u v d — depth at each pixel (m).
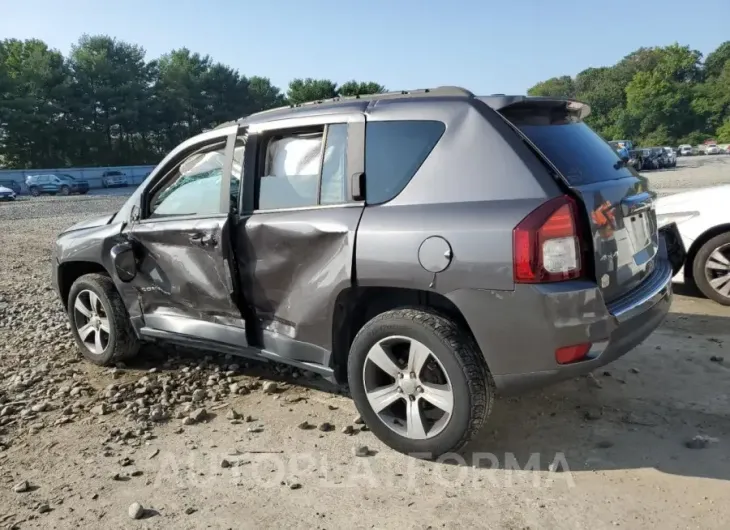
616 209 3.25
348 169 3.51
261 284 3.85
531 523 2.76
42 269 10.61
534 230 2.89
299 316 3.67
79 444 3.71
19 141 69.19
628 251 3.38
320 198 3.64
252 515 2.92
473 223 3.02
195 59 87.62
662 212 6.34
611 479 3.09
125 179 54.91
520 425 3.70
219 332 4.16
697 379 4.26
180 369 4.91
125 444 3.69
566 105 3.63
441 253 3.06
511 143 3.12
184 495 3.11
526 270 2.90
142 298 4.63
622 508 2.85
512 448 3.44
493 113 3.21
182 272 4.28
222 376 4.75
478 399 3.10
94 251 4.90
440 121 3.32
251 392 4.43
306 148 3.76
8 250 13.07
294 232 3.61
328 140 3.67
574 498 2.94
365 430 3.74
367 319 3.67
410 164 3.34
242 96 86.56
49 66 71.62
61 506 3.05
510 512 2.85
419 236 3.13
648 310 3.34
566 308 2.91
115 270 4.63
